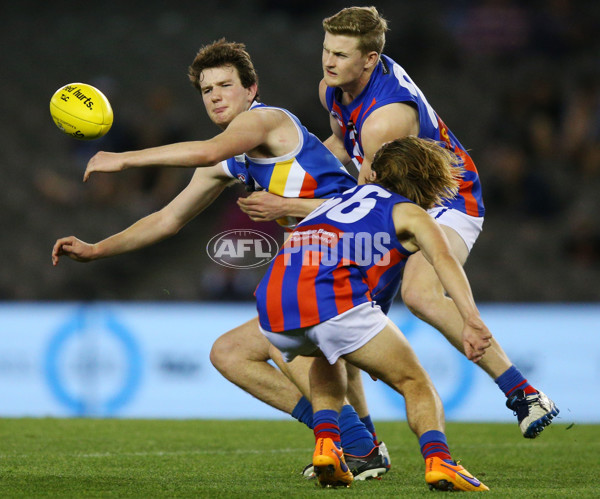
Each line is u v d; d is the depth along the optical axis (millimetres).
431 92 46250
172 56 48062
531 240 36969
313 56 48125
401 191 11156
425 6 49219
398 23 47969
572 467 13938
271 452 15570
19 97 46281
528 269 35812
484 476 12828
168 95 42344
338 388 11102
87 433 18094
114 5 51938
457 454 15664
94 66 47750
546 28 47781
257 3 51531
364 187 11289
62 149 43188
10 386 25531
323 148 12953
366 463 12523
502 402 24484
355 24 12664
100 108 12141
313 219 10984
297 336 10625
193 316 25750
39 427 18922
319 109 43531
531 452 15977
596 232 36281
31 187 40469
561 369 25391
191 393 25422
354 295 10375
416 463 14477
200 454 15156
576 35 47625
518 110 42062
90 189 39656
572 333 25469
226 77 12945
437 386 24609
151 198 38875
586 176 40312
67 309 25766
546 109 41812
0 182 40812
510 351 25578
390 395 24891
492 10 48531
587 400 25188
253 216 12555
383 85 13125
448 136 14250
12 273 36438
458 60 47781
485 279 35469
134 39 49156
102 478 11891
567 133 41375
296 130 12562
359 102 13328
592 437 18703
